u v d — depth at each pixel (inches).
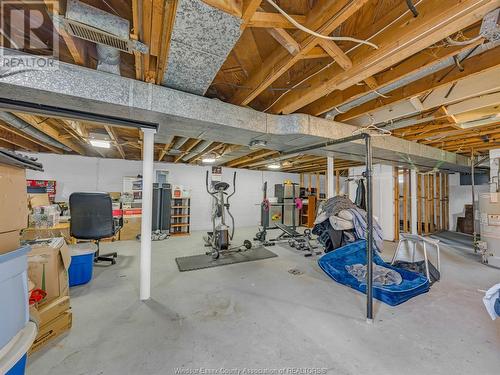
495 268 148.3
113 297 103.9
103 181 243.1
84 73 68.9
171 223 261.7
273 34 58.7
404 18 55.5
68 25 49.9
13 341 39.7
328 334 78.0
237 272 139.1
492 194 153.9
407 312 92.4
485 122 116.4
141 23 52.2
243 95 95.3
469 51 66.4
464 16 47.2
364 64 65.6
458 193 285.6
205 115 88.9
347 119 117.5
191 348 70.5
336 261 131.9
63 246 88.4
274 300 102.4
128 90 75.1
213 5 44.9
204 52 60.5
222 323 84.0
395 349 70.8
